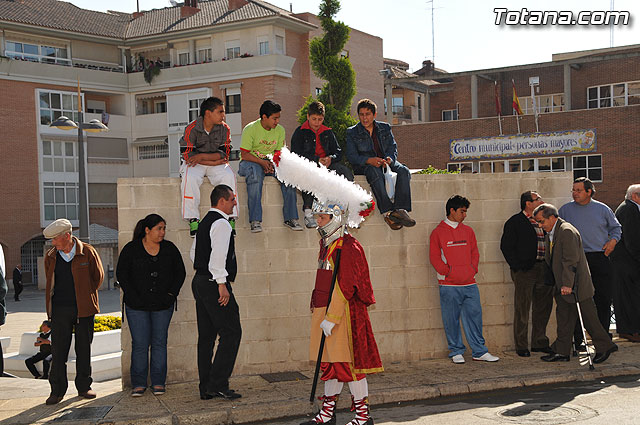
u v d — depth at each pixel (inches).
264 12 1578.5
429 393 266.7
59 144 1583.4
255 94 1558.8
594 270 338.6
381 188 310.5
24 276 1530.5
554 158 1254.3
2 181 1497.3
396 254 327.6
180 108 1631.4
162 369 272.4
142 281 267.1
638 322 352.2
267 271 308.5
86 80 1617.9
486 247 342.6
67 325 265.1
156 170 1680.6
